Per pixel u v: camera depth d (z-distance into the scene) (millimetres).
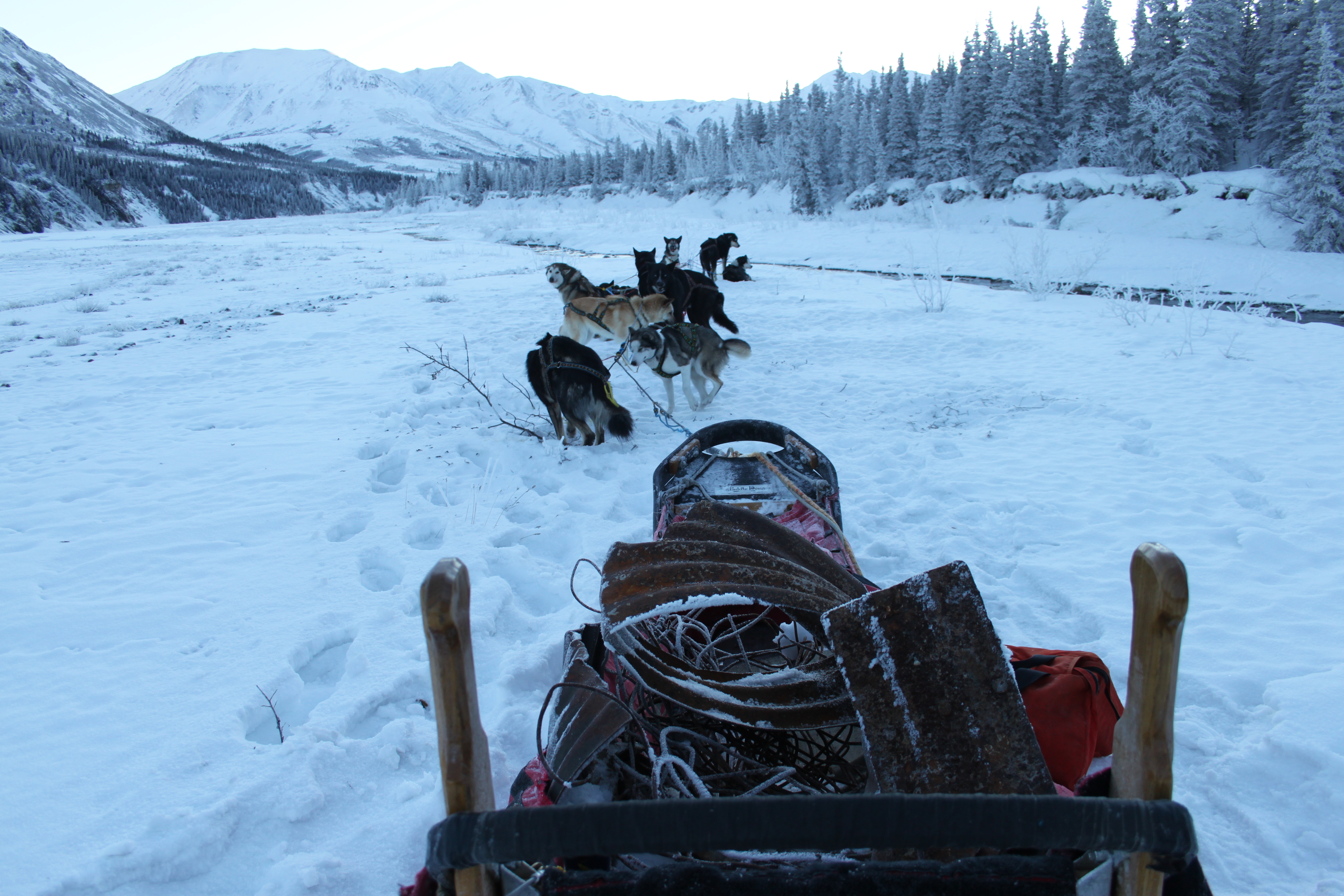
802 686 1950
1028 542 4484
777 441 3934
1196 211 34469
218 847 2305
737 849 1190
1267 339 10023
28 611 3768
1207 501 4996
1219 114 38188
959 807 1189
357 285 18938
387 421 7262
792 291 16234
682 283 10594
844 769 1995
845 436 6617
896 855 1519
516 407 7707
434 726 2891
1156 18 39781
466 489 5551
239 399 8305
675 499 3744
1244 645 3326
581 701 2055
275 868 2217
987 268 23188
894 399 7746
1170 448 6043
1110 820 1183
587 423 6359
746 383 8602
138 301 17047
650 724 2012
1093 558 4227
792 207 56438
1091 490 5246
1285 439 6113
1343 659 3166
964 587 1790
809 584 2289
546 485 5707
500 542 4656
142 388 8992
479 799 1290
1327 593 3756
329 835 2389
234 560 4379
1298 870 2166
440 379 8812
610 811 1194
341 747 2736
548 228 45344
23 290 19266
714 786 1920
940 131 48656
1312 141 29156
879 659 1758
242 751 2713
